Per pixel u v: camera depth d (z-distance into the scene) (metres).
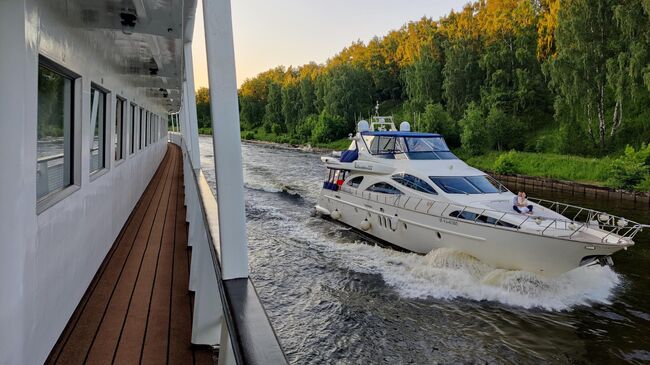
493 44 52.72
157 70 6.68
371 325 7.85
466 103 49.94
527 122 43.00
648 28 29.58
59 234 2.82
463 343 7.33
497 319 8.05
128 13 3.25
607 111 36.41
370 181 12.90
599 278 9.68
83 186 3.52
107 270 4.33
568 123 34.91
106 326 3.10
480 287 8.96
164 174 13.58
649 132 31.83
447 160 12.50
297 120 81.69
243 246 1.78
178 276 4.23
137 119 8.12
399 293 9.06
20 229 1.96
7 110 1.88
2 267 1.91
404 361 6.86
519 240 8.89
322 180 24.81
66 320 3.04
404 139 12.78
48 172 2.74
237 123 1.81
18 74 1.90
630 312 8.34
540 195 23.84
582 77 33.78
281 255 11.33
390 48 84.69
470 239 9.63
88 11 3.21
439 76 56.94
